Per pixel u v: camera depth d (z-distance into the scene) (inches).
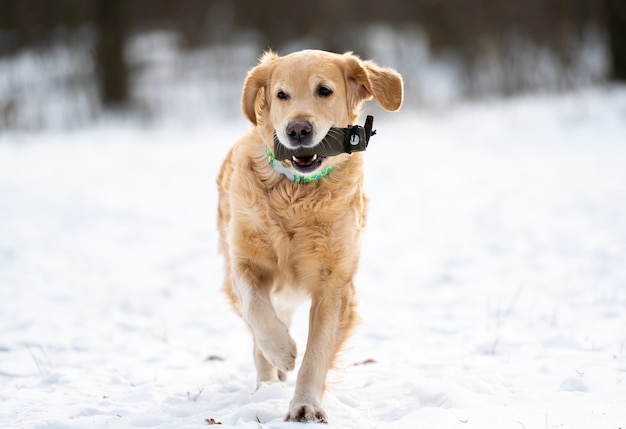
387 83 200.8
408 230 441.7
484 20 1310.3
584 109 839.7
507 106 970.1
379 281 338.0
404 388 189.0
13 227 456.8
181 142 877.2
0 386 206.4
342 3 1537.9
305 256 185.6
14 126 1018.1
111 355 242.5
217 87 1325.0
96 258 390.0
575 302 278.4
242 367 227.8
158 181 628.4
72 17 1375.5
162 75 1409.9
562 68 1098.1
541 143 729.0
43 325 277.3
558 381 189.2
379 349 240.2
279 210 185.2
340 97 191.5
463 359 221.3
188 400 187.8
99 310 300.0
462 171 627.2
